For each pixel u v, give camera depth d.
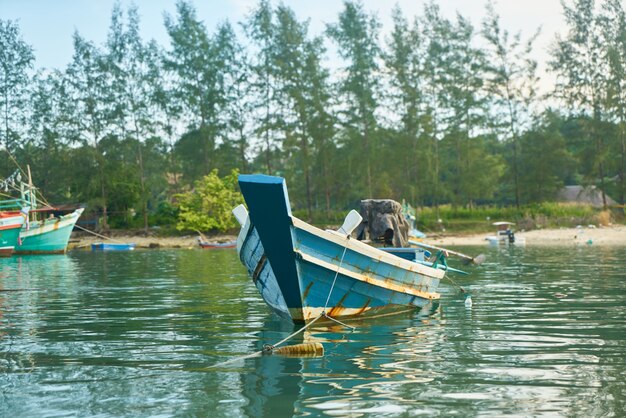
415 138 58.28
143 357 8.50
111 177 56.81
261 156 60.91
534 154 60.12
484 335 9.73
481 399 6.34
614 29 56.66
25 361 8.31
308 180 59.28
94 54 57.97
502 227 50.12
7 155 59.16
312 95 56.91
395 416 5.87
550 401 6.24
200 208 52.69
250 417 5.92
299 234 10.12
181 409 6.18
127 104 58.06
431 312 12.27
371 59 57.19
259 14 58.56
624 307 12.36
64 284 18.75
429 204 69.06
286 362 8.07
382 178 57.97
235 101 61.06
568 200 62.84
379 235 14.32
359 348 8.88
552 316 11.42
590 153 57.59
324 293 10.73
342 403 6.29
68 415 6.04
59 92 58.50
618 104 56.41
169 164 61.25
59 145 59.12
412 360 8.07
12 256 35.09
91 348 9.13
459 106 59.22
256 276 11.36
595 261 24.06
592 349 8.56
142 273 22.56
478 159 60.12
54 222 37.38
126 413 6.08
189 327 10.91
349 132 57.53
